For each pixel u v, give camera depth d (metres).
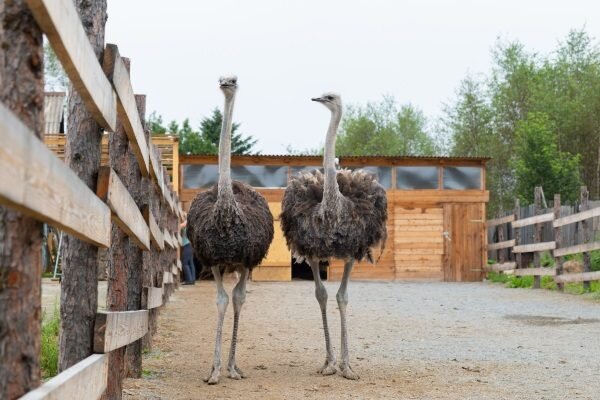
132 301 6.53
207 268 7.49
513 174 39.41
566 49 37.47
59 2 2.89
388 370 7.91
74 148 4.34
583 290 16.73
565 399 6.63
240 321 11.80
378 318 12.54
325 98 7.49
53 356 6.66
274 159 22.09
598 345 9.62
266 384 7.09
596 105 35.31
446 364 8.27
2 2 2.81
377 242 7.82
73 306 4.27
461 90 40.66
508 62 39.38
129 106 5.13
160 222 9.92
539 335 10.55
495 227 23.44
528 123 32.62
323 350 9.16
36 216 2.65
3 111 2.18
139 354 7.11
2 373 2.71
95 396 3.86
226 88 7.16
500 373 7.76
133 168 6.68
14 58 2.82
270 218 7.72
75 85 3.42
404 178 22.73
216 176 22.11
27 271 2.83
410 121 48.44
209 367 7.88
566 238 19.88
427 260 22.56
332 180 7.42
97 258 4.39
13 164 2.29
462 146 40.47
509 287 19.55
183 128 50.25
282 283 21.11
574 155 35.94
